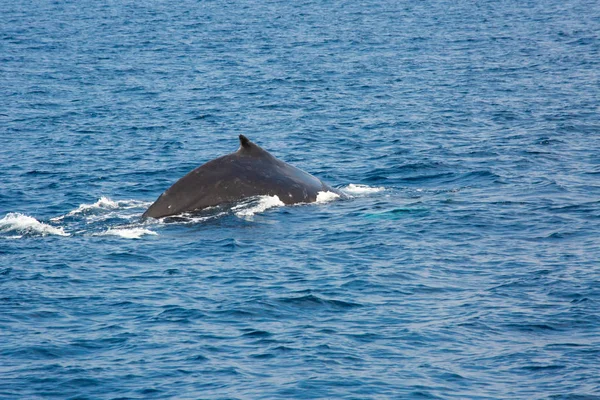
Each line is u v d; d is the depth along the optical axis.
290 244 63.84
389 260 60.03
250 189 72.38
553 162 91.25
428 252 61.50
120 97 150.88
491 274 56.94
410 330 48.25
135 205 76.25
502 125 114.62
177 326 49.19
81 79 175.38
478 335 47.56
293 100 143.25
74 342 47.28
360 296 53.41
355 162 95.12
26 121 127.06
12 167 94.88
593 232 65.25
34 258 61.66
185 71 184.75
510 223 68.12
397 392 41.22
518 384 42.03
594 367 43.41
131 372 43.59
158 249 63.31
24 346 46.75
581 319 49.19
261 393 41.12
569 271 56.88
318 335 47.75
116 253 62.50
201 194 71.56
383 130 114.06
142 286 55.88
